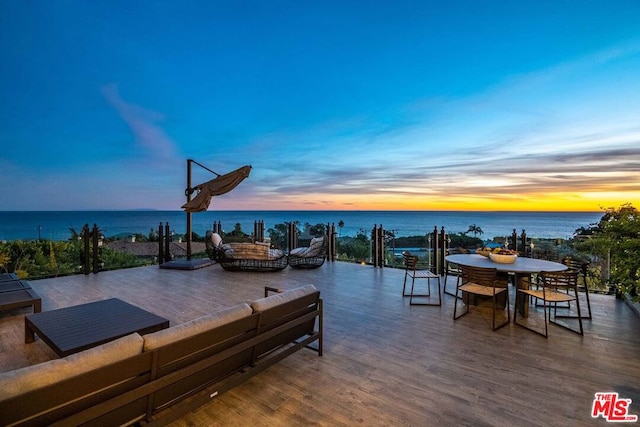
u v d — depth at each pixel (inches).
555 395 92.7
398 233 306.7
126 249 336.8
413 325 151.0
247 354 91.0
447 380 101.2
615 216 118.5
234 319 83.4
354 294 207.0
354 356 118.3
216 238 316.5
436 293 209.6
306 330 116.3
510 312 171.5
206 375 79.4
